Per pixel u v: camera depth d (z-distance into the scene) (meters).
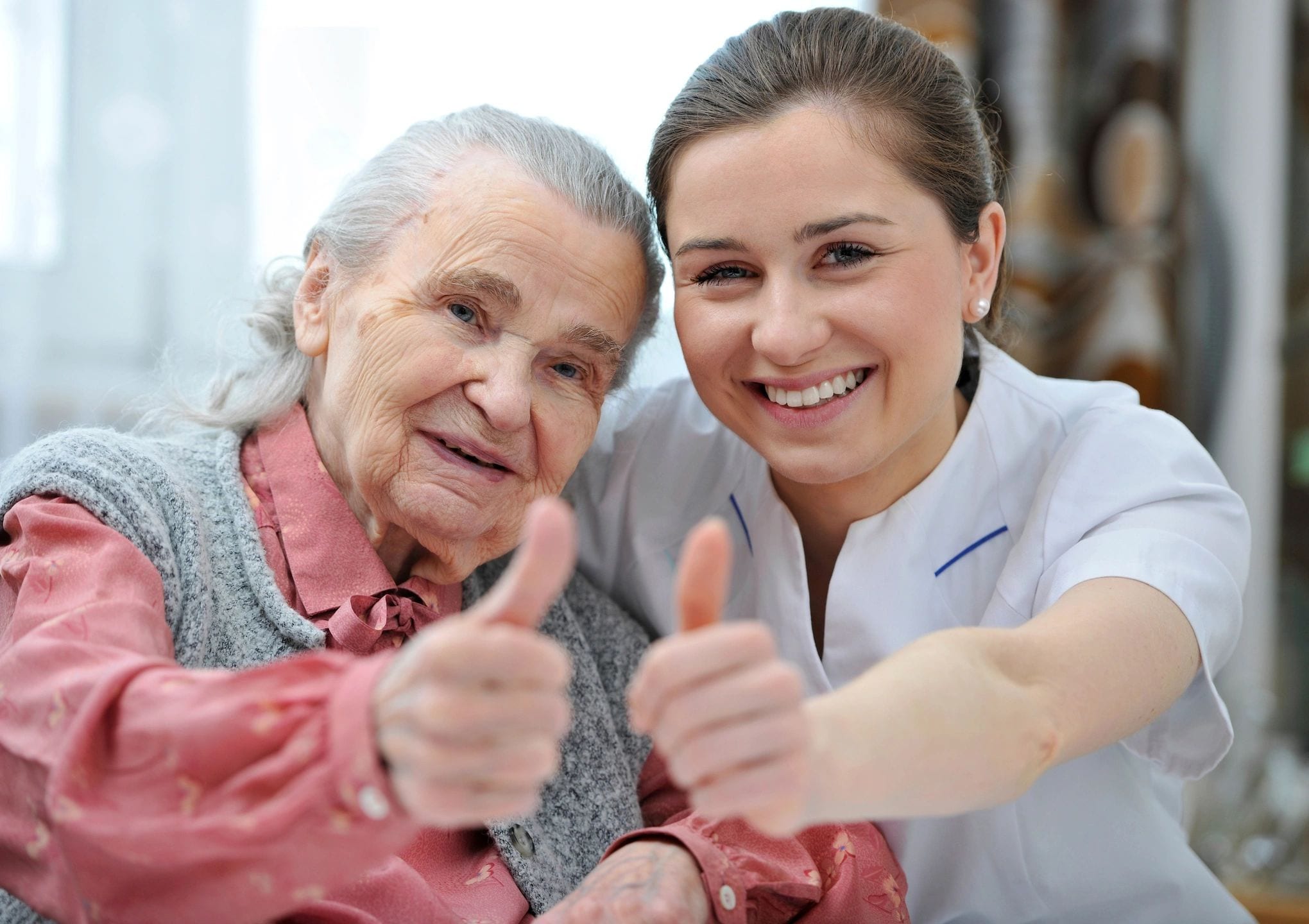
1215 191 2.17
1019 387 1.25
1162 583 0.98
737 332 1.06
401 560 1.11
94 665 0.76
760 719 0.59
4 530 0.95
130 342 1.82
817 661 1.21
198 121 1.85
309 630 0.99
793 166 1.00
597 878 0.90
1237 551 1.08
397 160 1.07
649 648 1.24
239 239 1.86
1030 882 1.16
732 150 1.02
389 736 0.59
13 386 1.75
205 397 1.20
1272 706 2.05
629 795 1.13
